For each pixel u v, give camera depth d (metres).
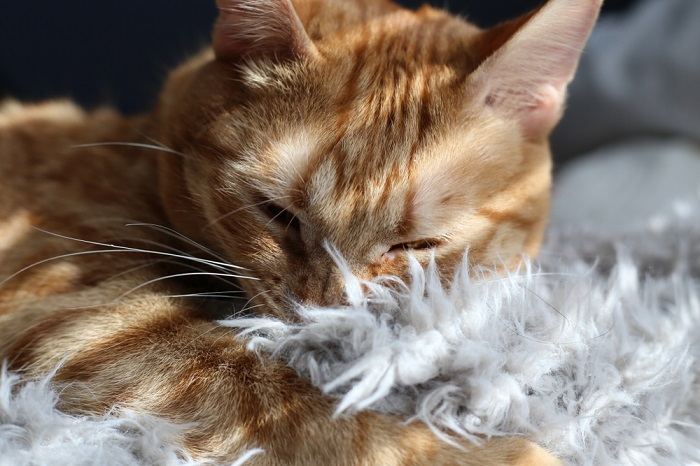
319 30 0.36
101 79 0.70
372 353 0.30
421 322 0.30
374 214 0.33
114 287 0.35
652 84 0.59
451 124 0.34
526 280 0.33
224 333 0.33
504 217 0.35
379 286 0.32
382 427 0.30
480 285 0.32
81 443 0.30
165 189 0.37
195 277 0.37
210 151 0.35
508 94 0.35
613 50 0.62
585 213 0.54
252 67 0.35
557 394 0.31
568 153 0.65
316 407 0.30
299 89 0.34
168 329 0.33
